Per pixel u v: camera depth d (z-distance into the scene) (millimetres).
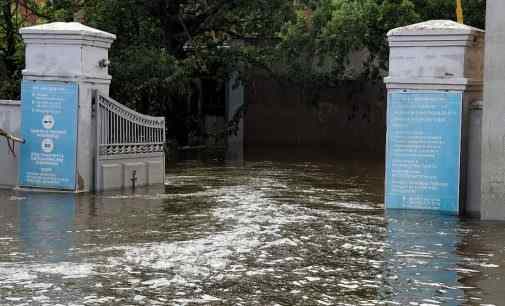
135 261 11523
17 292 9766
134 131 20328
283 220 15359
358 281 10492
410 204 16281
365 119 36562
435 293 9898
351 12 31672
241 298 9617
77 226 14367
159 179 21453
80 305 9242
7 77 27688
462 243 13039
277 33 34656
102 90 19219
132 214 15852
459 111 15664
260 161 29531
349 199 18719
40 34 18359
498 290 10055
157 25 32219
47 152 18625
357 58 35125
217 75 34000
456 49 15641
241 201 18125
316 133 37750
